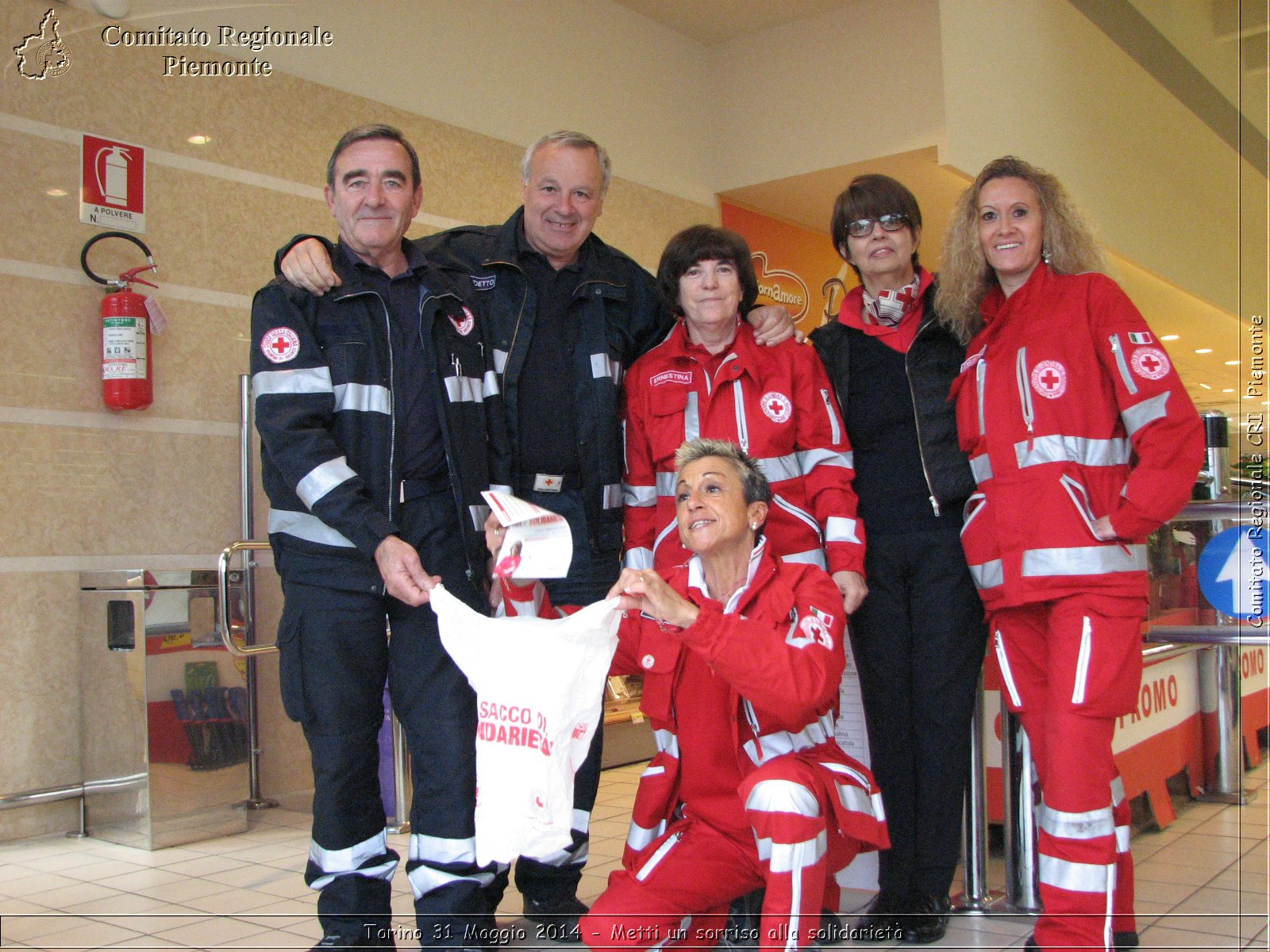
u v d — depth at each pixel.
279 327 2.44
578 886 3.08
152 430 4.23
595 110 6.36
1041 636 2.54
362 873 2.42
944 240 2.76
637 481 2.94
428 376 2.57
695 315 2.78
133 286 4.19
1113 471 2.45
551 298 2.96
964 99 6.64
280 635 2.47
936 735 2.70
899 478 2.79
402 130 5.19
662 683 2.33
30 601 3.90
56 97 3.99
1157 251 9.45
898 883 2.71
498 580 2.65
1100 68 8.58
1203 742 4.16
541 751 2.05
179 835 3.85
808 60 6.96
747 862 2.23
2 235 3.85
